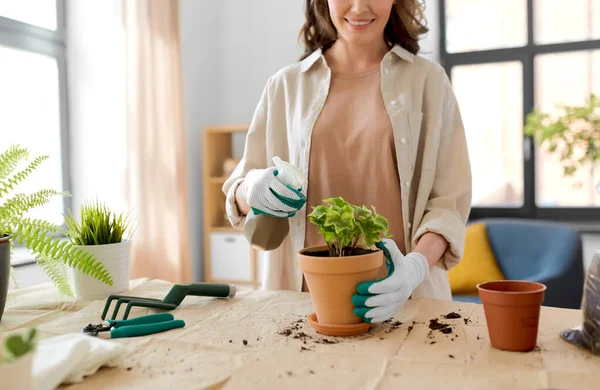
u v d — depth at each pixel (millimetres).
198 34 3953
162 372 789
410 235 1387
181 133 3393
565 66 3719
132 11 3088
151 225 3193
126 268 1304
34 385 696
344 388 718
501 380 727
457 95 3965
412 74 1429
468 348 859
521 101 3814
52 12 3107
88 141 3170
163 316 1030
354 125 1410
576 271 2850
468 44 3914
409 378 744
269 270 1543
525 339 833
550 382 716
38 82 3049
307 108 1467
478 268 3072
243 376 765
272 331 973
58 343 801
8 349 604
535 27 3768
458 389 704
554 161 3746
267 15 4125
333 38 1504
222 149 3893
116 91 3102
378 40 1466
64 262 1108
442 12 3910
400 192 1392
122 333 947
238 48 4215
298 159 1458
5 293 1067
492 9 3836
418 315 1060
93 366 779
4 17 2754
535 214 3797
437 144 1397
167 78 3305
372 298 921
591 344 821
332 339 922
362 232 940
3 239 1052
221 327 1002
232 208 1425
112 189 3148
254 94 4184
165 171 3283
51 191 1162
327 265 910
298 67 1529
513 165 3861
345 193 1419
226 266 3676
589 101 3000
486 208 3914
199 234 3963
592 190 3682
